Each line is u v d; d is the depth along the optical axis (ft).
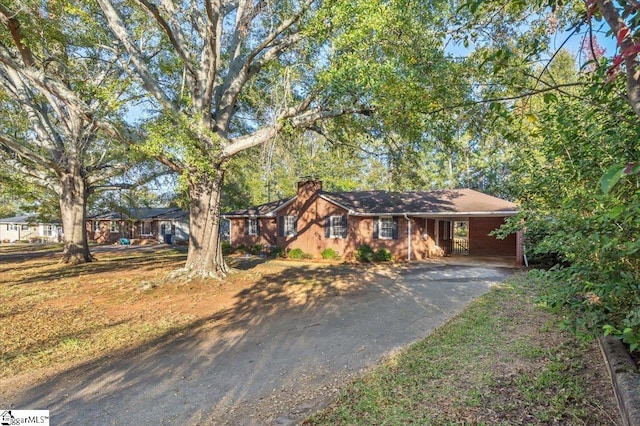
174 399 14.60
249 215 82.64
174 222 118.93
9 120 55.11
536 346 17.56
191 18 40.09
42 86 33.58
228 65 49.34
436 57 19.62
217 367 17.92
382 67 23.98
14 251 92.43
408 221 63.93
